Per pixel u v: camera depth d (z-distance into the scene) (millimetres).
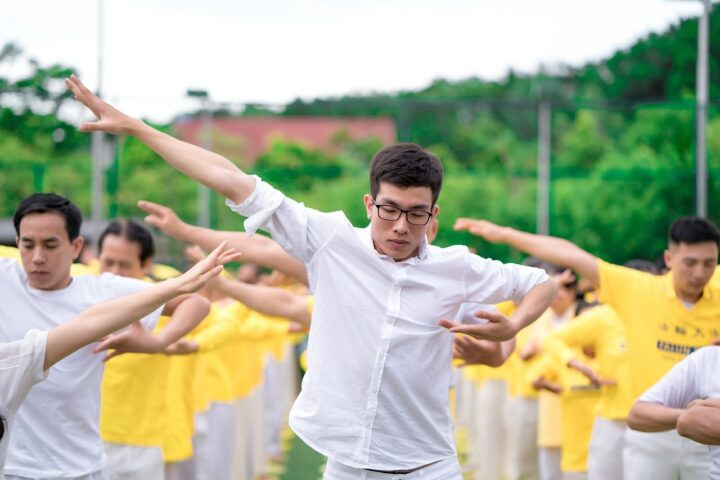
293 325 12008
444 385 5238
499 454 11977
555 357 8953
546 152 17906
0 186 16219
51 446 5684
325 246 5047
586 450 9477
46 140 15805
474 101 18125
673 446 7246
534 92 32906
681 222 7418
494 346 5801
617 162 22000
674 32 26469
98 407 5910
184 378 8883
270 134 33781
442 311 5121
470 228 7086
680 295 7559
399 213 4934
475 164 32781
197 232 6305
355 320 5035
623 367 8562
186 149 5016
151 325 6133
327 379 5066
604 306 8992
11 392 4586
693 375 5242
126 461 7273
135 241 7414
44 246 5625
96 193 13727
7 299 5738
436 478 5195
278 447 14602
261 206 5000
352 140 34469
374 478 5074
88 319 4613
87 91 4953
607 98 29500
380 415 5043
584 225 20344
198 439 10867
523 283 5305
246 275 11914
